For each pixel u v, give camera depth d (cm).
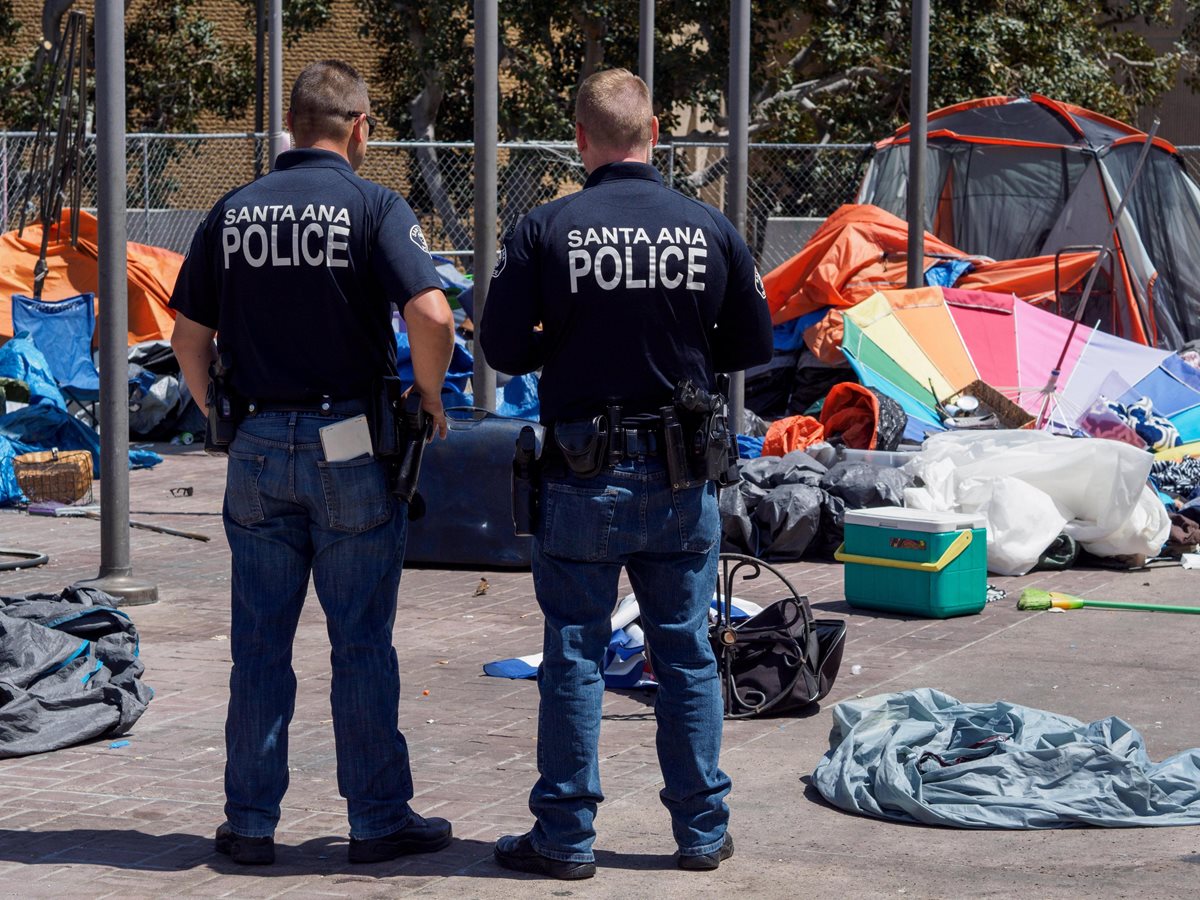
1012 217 3409
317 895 795
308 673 1310
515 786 1003
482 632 1484
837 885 809
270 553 832
